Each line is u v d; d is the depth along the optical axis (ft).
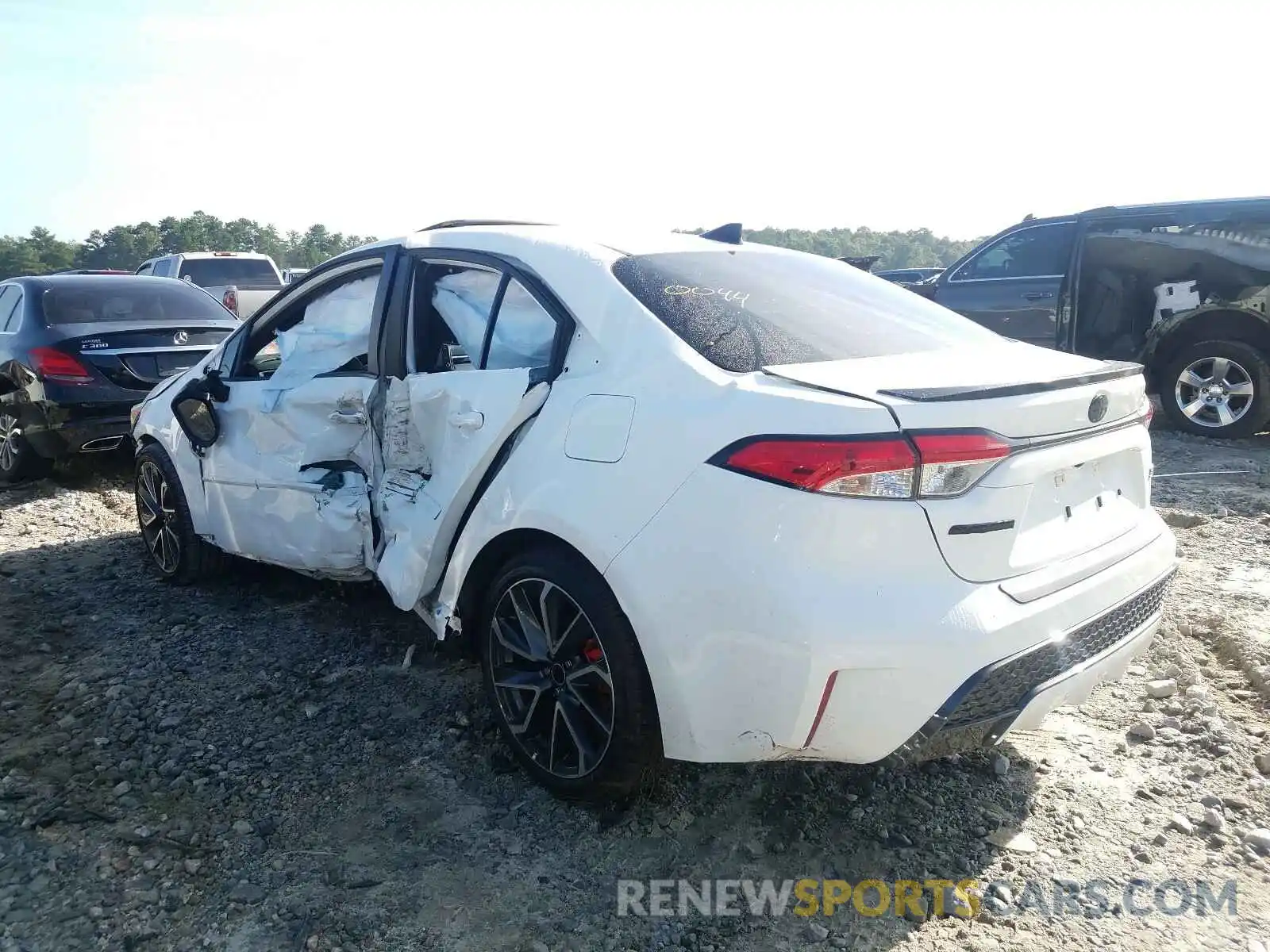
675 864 8.56
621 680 8.42
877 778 9.80
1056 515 8.41
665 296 9.32
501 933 7.72
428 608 10.87
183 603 14.66
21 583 15.49
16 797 9.42
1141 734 10.53
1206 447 24.97
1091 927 7.78
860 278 11.66
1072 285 27.32
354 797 9.55
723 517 7.61
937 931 7.75
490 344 10.44
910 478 7.25
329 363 12.41
